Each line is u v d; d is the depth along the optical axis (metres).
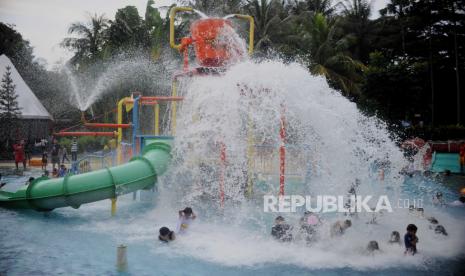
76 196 9.59
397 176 15.98
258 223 9.35
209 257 7.22
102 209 11.07
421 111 36.78
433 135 28.05
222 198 10.36
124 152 13.25
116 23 37.16
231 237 8.39
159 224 9.49
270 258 7.18
